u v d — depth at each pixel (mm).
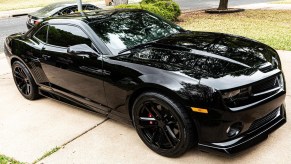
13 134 4203
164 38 4141
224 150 2963
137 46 3887
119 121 3912
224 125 2889
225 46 3664
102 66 3666
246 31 9773
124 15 4457
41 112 4820
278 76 3338
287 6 16797
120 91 3527
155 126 3355
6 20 17578
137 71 3311
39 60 4621
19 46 5008
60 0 28562
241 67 3146
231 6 18531
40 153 3686
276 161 3125
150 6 11734
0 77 6766
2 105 5242
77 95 4328
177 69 3135
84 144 3775
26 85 5289
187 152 3395
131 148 3600
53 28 4559
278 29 9914
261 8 16609
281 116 3471
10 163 3510
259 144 3430
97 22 4148
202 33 4414
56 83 4586
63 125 4312
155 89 3164
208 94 2854
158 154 3422
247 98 2963
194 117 2949
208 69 3104
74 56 4020
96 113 4297
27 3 27453
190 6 20219
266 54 3566
